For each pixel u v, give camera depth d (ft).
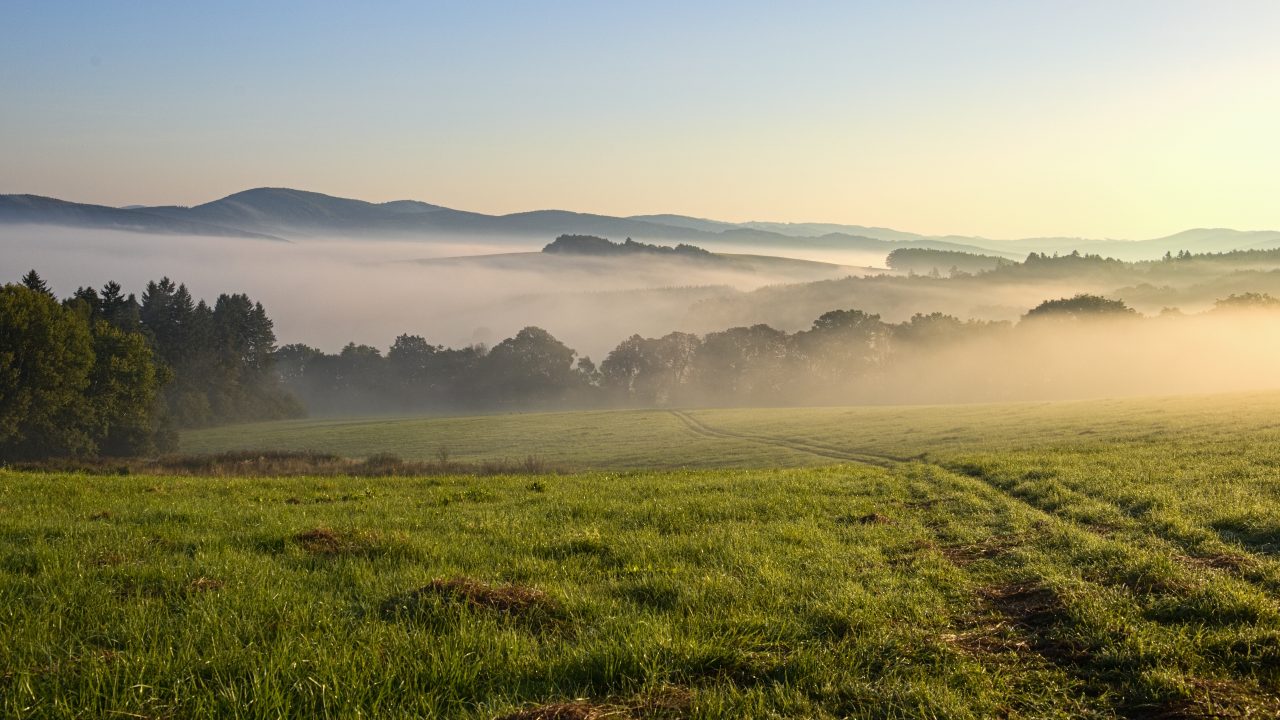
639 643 25.11
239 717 20.01
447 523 52.06
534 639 26.35
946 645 26.43
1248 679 23.06
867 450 172.14
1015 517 53.01
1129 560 37.11
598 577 37.37
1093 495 60.59
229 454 190.80
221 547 41.57
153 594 31.48
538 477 91.76
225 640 25.18
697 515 56.54
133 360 281.33
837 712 21.59
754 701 21.53
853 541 47.11
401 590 32.19
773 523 52.70
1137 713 21.66
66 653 23.98
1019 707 22.18
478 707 20.84
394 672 22.45
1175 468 72.18
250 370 524.11
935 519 54.49
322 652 23.70
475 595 30.55
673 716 20.47
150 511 53.98
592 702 21.40
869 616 29.22
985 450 125.08
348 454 273.13
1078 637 26.99
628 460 208.74
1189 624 27.81
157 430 321.52
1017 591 34.09
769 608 30.78
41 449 248.52
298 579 34.53
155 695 20.83
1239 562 36.47
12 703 20.21
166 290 513.04
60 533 44.62
